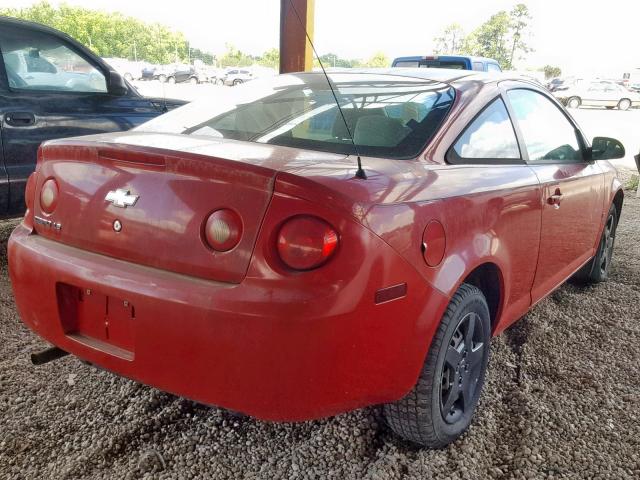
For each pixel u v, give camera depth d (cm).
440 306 194
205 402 176
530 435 237
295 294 161
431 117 237
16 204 410
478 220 218
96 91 464
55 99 430
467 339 224
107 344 193
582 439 236
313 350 163
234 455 218
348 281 165
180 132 245
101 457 213
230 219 168
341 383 172
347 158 203
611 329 346
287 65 525
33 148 413
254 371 166
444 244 198
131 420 236
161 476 204
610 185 388
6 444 217
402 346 184
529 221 261
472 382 236
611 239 432
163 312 173
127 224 185
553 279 313
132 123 470
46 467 206
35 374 267
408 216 183
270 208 166
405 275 180
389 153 218
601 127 1980
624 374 292
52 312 202
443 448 226
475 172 232
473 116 247
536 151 295
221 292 166
